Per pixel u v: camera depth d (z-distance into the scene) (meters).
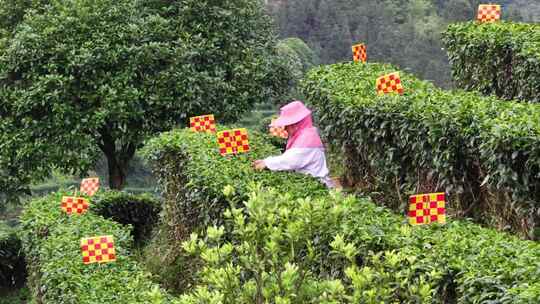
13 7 22.27
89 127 20.11
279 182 10.48
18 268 18.98
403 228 8.09
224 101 21.55
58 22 20.67
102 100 20.20
